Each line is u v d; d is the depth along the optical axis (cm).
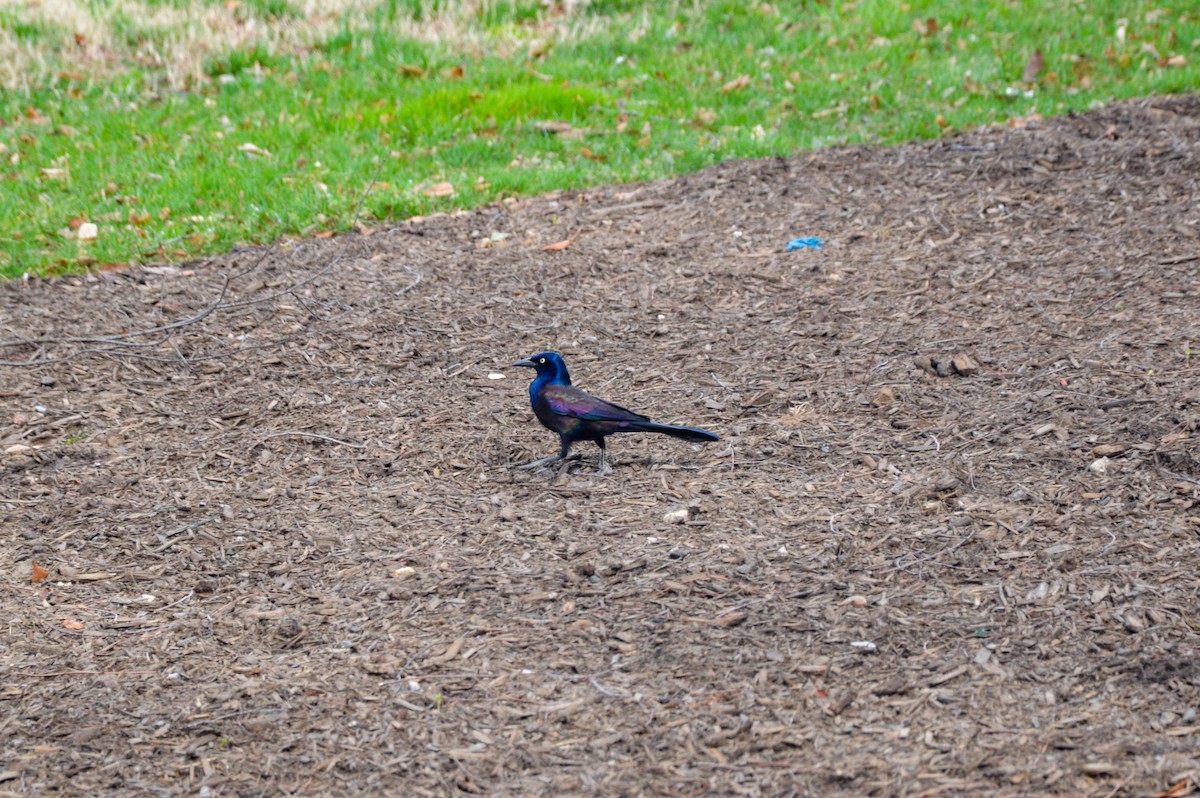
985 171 1600
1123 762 622
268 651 775
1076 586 790
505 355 1248
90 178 1839
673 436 995
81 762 669
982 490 929
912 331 1230
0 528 944
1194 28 2262
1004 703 682
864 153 1723
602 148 1902
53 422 1120
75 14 2538
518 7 2644
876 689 702
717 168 1727
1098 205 1466
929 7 2450
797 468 993
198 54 2389
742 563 846
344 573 866
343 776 652
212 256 1541
